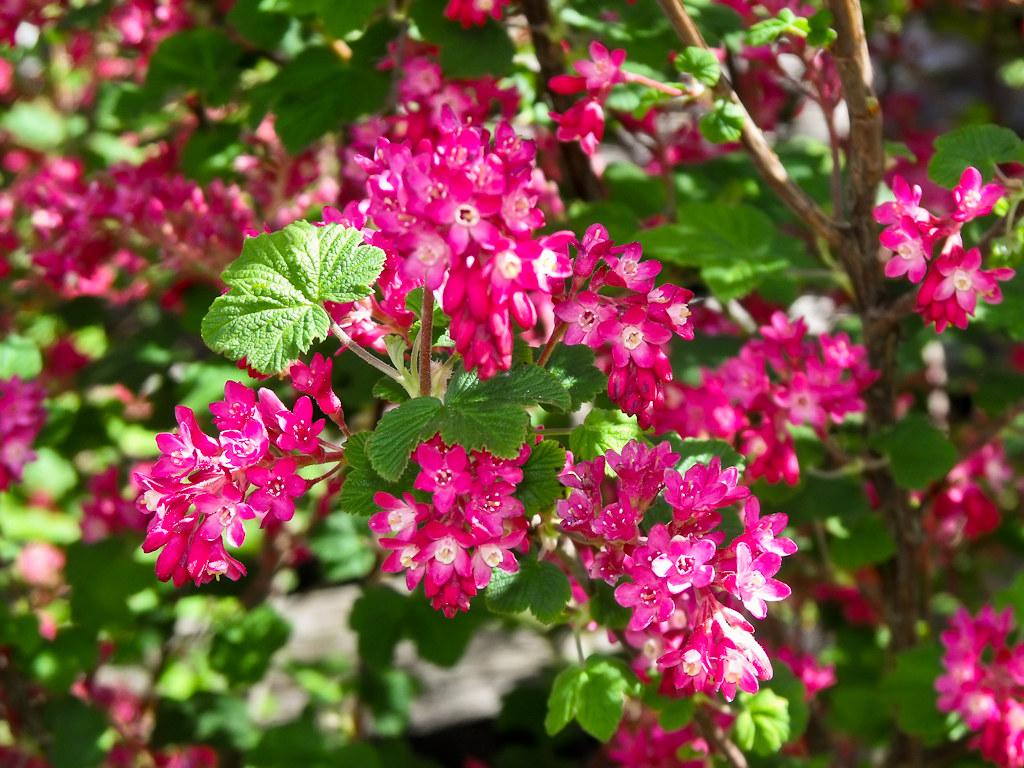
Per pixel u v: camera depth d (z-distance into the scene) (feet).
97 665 2.11
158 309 2.52
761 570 1.13
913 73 3.17
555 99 1.82
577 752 2.67
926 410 2.44
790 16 1.45
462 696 2.85
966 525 2.02
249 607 2.37
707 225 1.74
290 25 1.96
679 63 1.44
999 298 1.29
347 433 1.20
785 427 1.53
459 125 1.12
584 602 1.36
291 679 2.89
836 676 2.24
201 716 2.37
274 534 2.33
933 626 2.19
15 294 2.34
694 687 1.16
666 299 1.18
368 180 1.15
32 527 2.74
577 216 1.86
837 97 1.60
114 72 2.93
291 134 1.86
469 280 1.05
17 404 1.88
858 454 1.91
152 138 2.38
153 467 1.13
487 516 1.11
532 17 1.77
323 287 1.16
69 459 2.37
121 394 2.58
